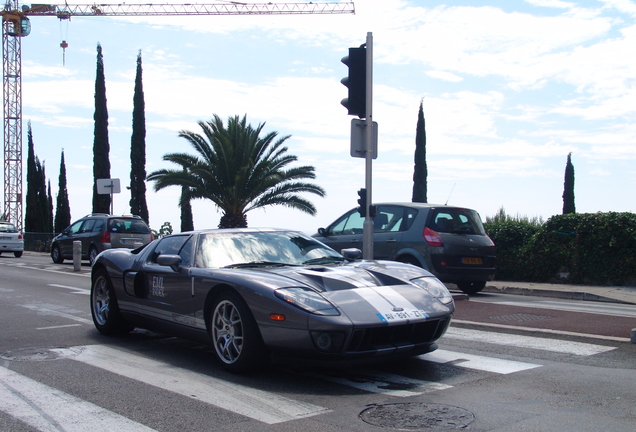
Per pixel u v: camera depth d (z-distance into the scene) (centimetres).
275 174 2631
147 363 559
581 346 616
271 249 606
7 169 6481
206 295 542
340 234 1197
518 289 1273
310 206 2655
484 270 1095
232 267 569
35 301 1016
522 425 378
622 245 1308
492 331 704
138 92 3794
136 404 428
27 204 4991
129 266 677
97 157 3909
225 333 525
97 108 3909
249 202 2680
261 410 412
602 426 375
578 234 1366
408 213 1105
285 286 488
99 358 582
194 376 508
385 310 480
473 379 492
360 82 949
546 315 837
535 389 460
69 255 2047
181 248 620
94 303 731
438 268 1048
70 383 486
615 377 494
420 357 571
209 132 2639
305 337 459
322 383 483
